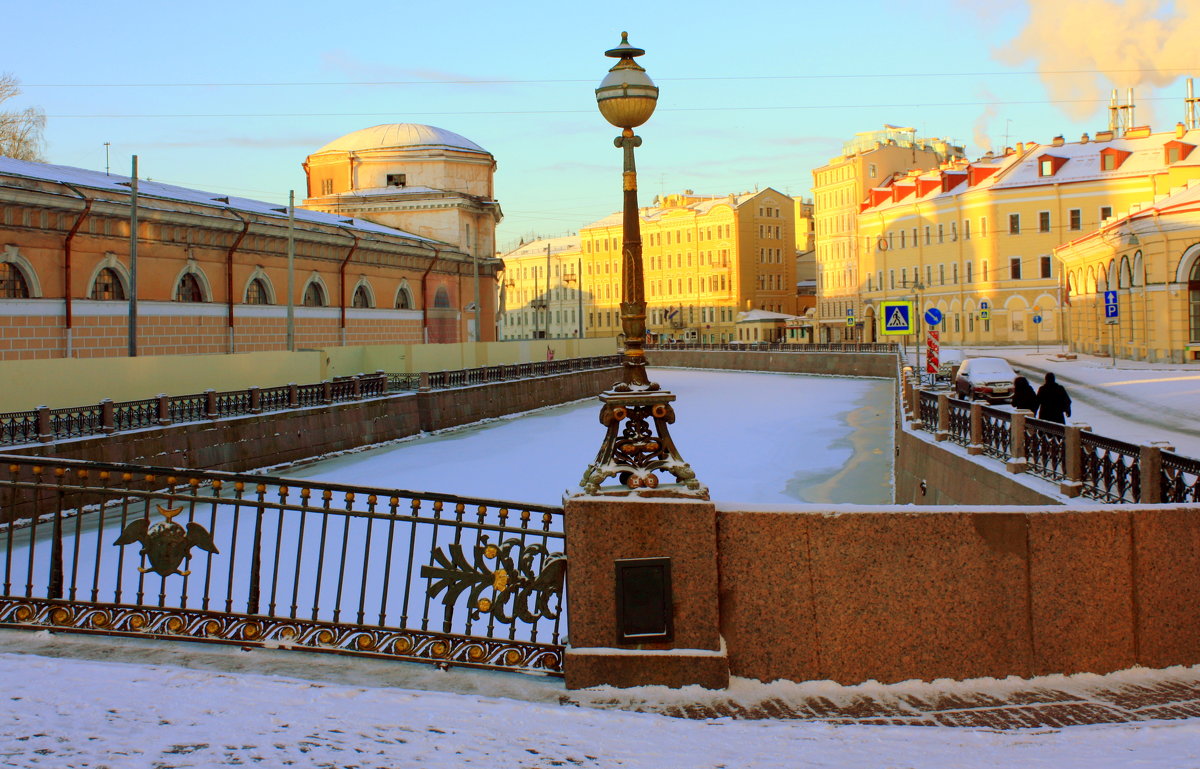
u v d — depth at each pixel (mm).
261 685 5305
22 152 49656
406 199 57594
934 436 18469
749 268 100938
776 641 5855
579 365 57875
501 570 6102
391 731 4762
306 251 43219
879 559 5863
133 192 28281
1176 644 5992
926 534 5871
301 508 6113
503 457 30281
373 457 30672
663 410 6004
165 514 6121
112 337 32625
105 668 5410
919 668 5867
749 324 95750
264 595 12984
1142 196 67375
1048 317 71188
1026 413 13219
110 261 32500
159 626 6113
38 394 22719
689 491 5863
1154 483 8859
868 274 88500
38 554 16312
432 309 54594
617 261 111312
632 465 5961
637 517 5789
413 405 36688
